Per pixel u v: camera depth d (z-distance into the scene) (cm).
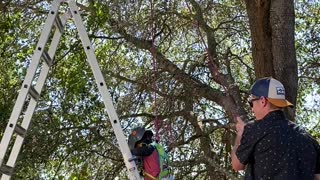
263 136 468
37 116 1212
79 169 1323
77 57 1196
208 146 1352
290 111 1061
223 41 1502
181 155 1323
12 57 1177
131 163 598
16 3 1180
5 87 1176
